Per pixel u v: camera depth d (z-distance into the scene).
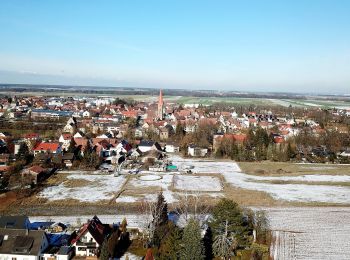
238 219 67.25
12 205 96.06
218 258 64.88
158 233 69.38
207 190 114.50
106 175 130.50
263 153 168.00
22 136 181.50
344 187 124.38
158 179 126.75
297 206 101.50
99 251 66.75
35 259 62.31
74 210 93.62
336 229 84.75
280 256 69.19
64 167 138.38
